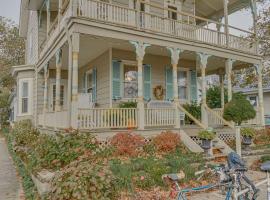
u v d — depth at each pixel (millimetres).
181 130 11203
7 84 34875
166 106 13055
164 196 5660
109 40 11008
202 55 12891
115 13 10562
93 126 9453
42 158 7215
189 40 12234
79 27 9445
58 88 11367
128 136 9172
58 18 11500
